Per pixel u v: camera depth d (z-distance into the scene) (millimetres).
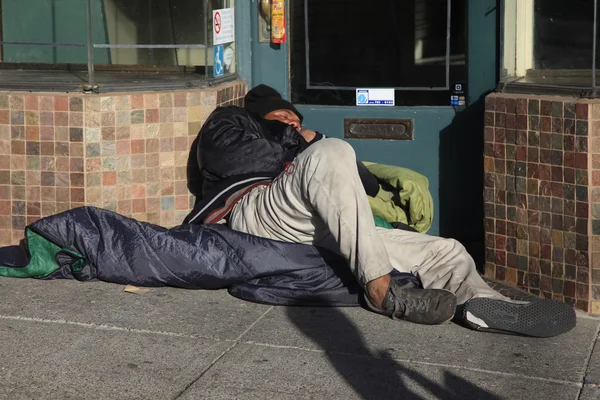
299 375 3902
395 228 5250
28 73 5723
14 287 4926
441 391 3773
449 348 4199
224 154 5156
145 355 4086
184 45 5688
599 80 4922
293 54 5938
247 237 4855
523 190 4875
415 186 5352
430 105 5750
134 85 5379
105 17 5730
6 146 5270
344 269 4777
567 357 4125
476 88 5559
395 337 4320
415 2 5660
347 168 4453
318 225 4730
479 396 3732
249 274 4793
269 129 5395
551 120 4684
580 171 4613
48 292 4859
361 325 4461
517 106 4820
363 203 4434
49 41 5766
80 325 4418
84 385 3791
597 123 4539
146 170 5371
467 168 5699
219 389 3766
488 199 5047
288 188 4652
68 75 5652
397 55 5754
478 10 5438
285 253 4801
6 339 4234
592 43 4973
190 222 5145
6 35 5805
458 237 5797
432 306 4383
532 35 5191
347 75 5867
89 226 4984
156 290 4902
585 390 3793
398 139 5801
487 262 5121
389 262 4469
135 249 4883
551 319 4301
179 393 3730
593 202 4617
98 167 5254
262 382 3832
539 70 5207
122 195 5348
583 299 4727
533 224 4867
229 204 5117
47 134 5215
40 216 5320
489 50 5469
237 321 4496
